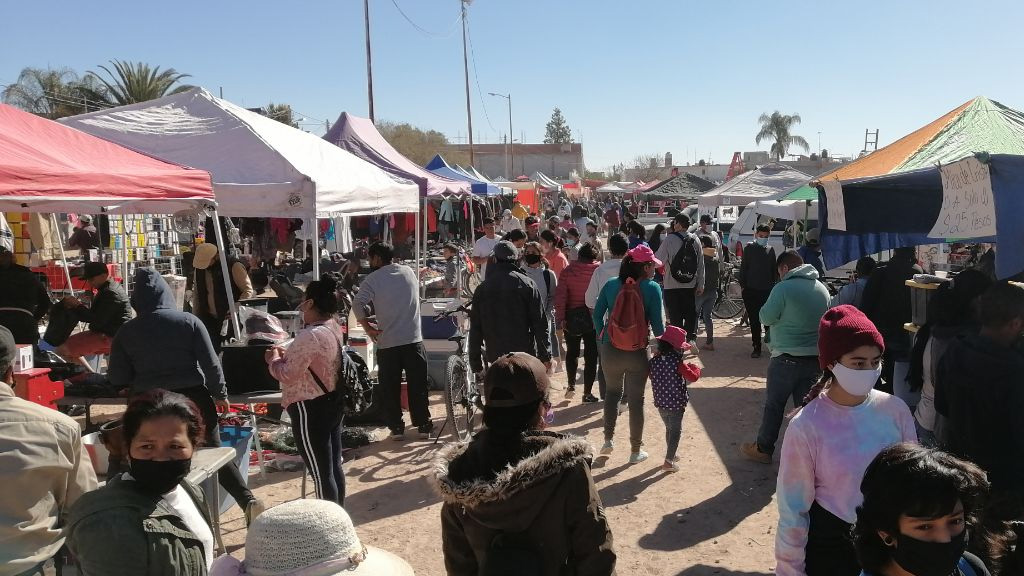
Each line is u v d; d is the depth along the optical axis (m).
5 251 7.57
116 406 8.73
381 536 5.32
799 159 56.34
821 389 2.93
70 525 2.46
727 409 8.47
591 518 2.18
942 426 3.84
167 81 43.25
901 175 4.98
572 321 8.47
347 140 15.70
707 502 5.77
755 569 4.69
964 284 4.29
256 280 10.31
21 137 5.86
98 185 5.77
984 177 4.18
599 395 9.20
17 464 3.02
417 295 7.41
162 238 17.88
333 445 5.12
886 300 6.61
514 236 10.27
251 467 6.74
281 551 2.11
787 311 6.11
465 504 2.18
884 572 1.89
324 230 17.86
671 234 10.47
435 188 15.80
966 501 1.76
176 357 4.76
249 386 6.34
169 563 2.45
